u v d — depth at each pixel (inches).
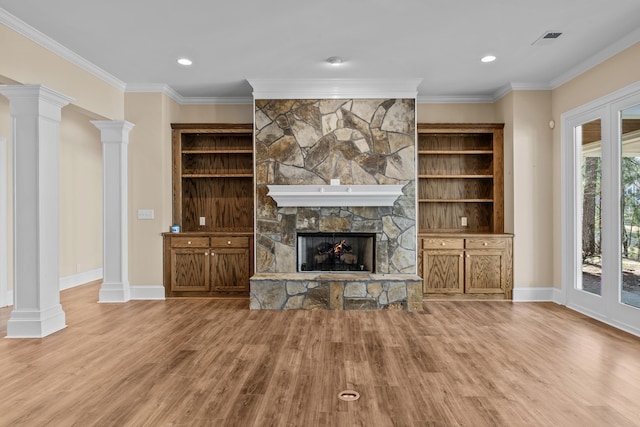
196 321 171.5
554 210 207.3
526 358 127.9
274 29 145.6
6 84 143.7
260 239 207.0
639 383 109.1
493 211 224.2
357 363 123.9
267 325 165.3
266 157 206.5
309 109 205.8
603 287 170.4
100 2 125.5
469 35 150.7
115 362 124.8
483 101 234.2
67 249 245.8
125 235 209.6
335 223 205.5
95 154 272.8
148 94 212.2
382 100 205.6
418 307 189.6
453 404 97.7
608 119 165.0
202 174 229.5
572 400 99.6
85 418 91.4
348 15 134.8
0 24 132.3
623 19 137.9
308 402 98.8
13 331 148.7
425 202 234.7
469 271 211.0
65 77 165.3
